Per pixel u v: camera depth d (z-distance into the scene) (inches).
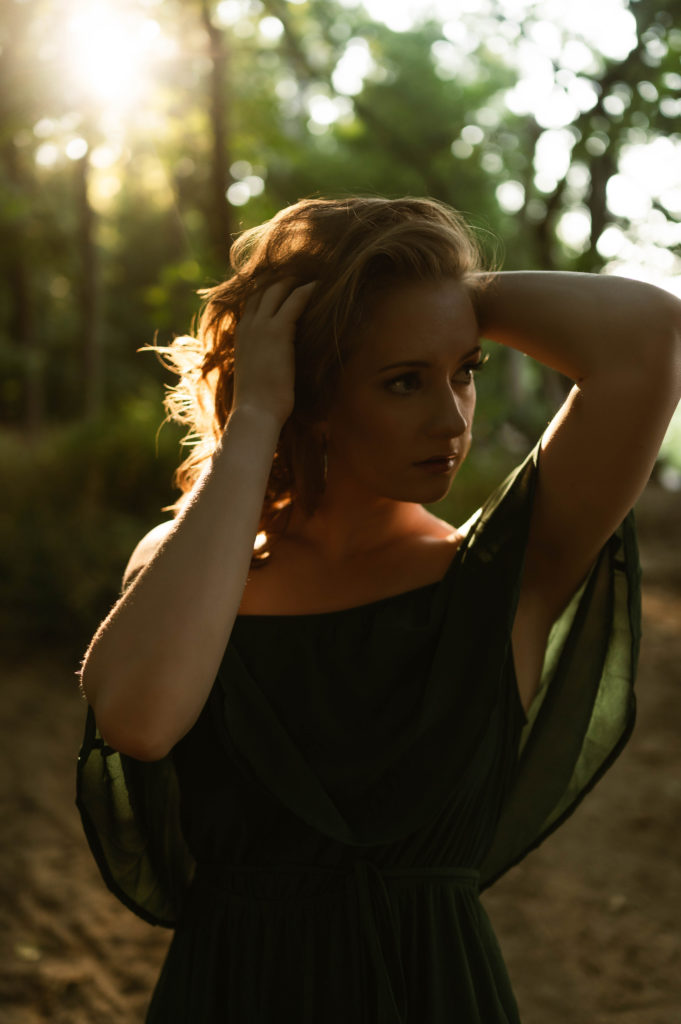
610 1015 112.5
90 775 42.9
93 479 283.9
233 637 44.8
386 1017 41.4
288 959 43.4
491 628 43.1
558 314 42.4
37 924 129.3
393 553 46.6
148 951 124.0
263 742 43.0
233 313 45.8
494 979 45.3
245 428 41.4
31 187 499.2
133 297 920.3
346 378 42.0
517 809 50.6
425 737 42.9
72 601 238.4
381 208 42.8
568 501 43.7
